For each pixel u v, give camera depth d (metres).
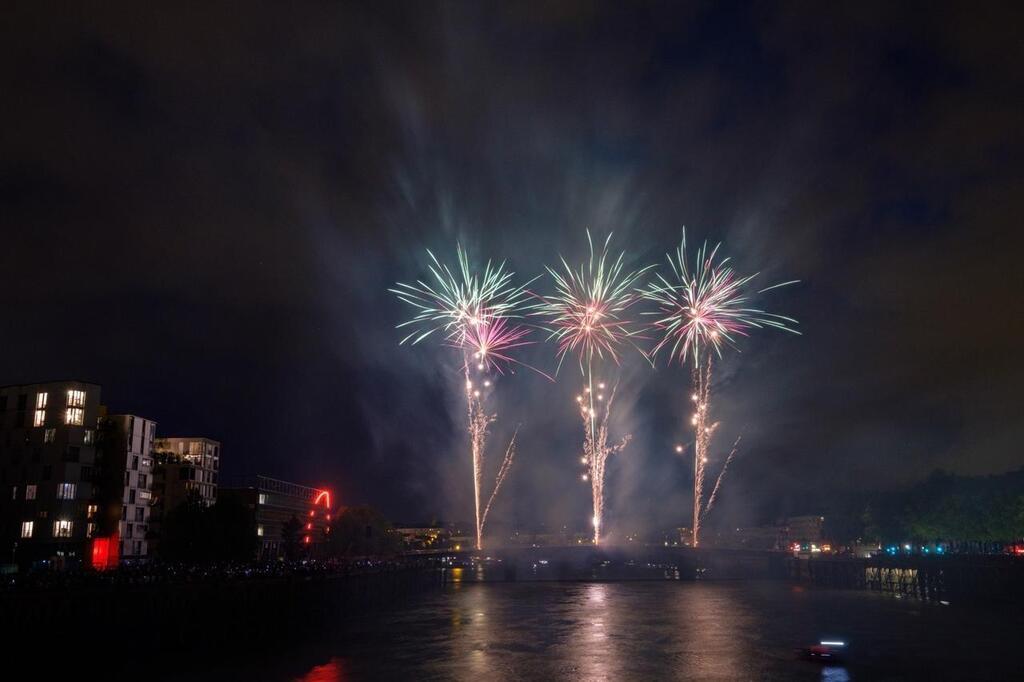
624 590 162.00
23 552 124.06
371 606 122.38
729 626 100.69
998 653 79.12
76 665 60.44
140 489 146.00
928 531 180.50
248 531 139.12
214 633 77.06
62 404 128.88
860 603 130.38
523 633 94.75
